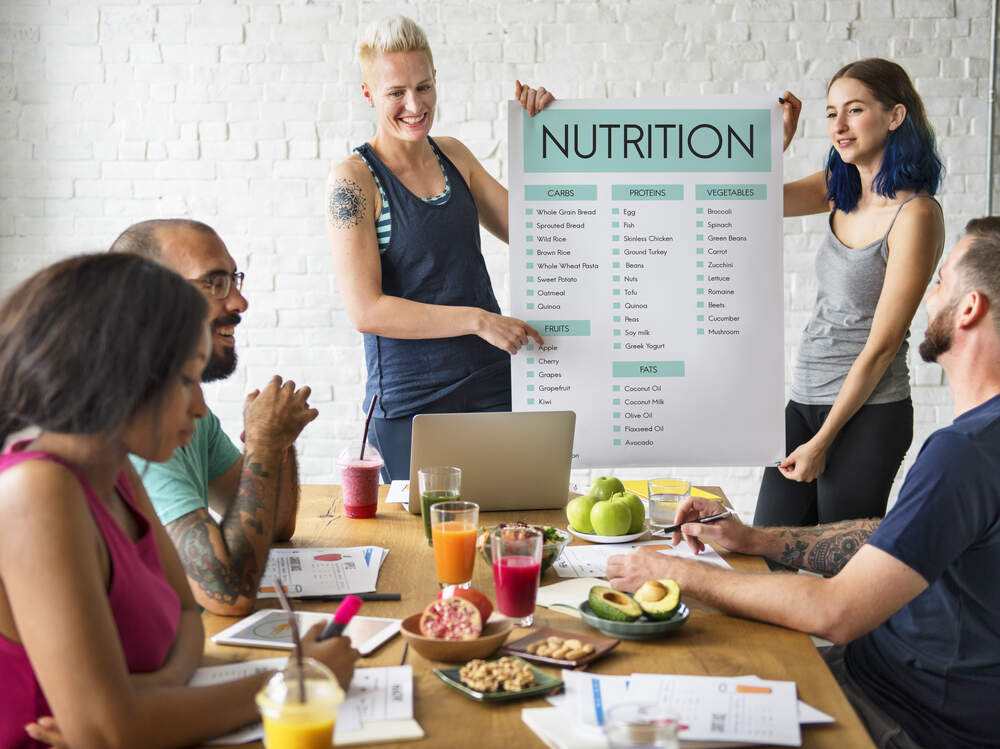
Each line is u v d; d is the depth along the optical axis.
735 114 2.31
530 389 2.34
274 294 3.75
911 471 1.31
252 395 1.55
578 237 2.32
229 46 3.67
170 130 3.70
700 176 2.32
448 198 2.54
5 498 0.96
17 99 3.68
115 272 0.99
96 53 3.67
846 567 1.33
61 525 0.96
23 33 3.66
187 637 1.20
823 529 1.69
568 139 2.31
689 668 1.20
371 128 3.69
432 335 2.39
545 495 1.98
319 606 1.42
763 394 2.35
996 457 1.28
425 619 1.23
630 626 1.27
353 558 1.62
